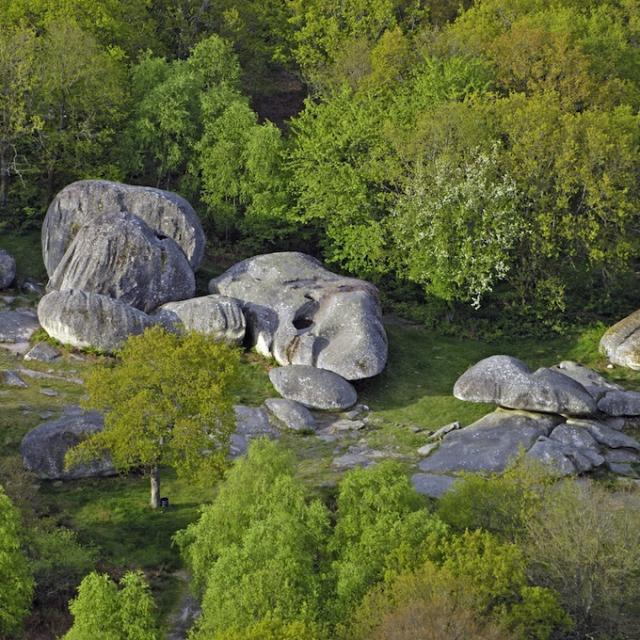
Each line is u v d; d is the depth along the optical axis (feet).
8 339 182.91
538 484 120.26
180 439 132.36
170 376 134.10
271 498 114.01
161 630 105.40
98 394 134.82
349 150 216.95
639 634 108.37
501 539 114.83
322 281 193.47
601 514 112.98
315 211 214.90
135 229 193.16
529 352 195.42
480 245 196.85
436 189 199.41
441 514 118.62
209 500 142.00
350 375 176.04
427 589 98.02
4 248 215.92
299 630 92.79
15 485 131.54
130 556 127.95
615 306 209.97
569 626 104.73
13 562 107.24
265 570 103.50
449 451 154.81
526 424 160.25
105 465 146.00
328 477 147.74
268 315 186.50
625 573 108.78
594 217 204.13
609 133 205.36
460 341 199.21
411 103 221.87
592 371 180.65
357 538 110.63
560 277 207.41
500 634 96.94
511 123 206.49
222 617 102.32
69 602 103.45
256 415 166.40
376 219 214.28
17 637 108.47
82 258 192.03
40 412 160.15
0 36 224.53
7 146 225.97
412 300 213.46
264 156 221.66
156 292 192.13
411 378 184.24
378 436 163.84
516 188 200.13
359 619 98.07
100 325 179.52
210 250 226.17
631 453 157.17
